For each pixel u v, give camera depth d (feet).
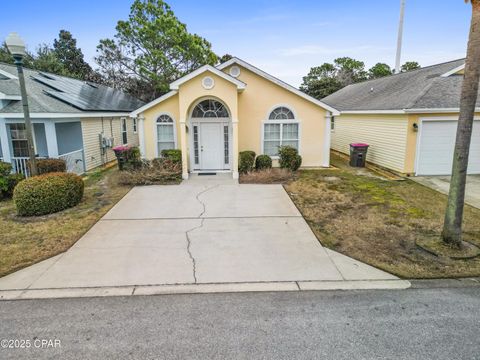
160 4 74.13
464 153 16.49
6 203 27.84
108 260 16.57
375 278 14.57
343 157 53.06
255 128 41.52
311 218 22.98
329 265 15.85
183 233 20.30
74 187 26.16
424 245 17.84
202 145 40.40
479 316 11.71
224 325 11.32
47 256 17.03
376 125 43.65
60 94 44.21
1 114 33.27
